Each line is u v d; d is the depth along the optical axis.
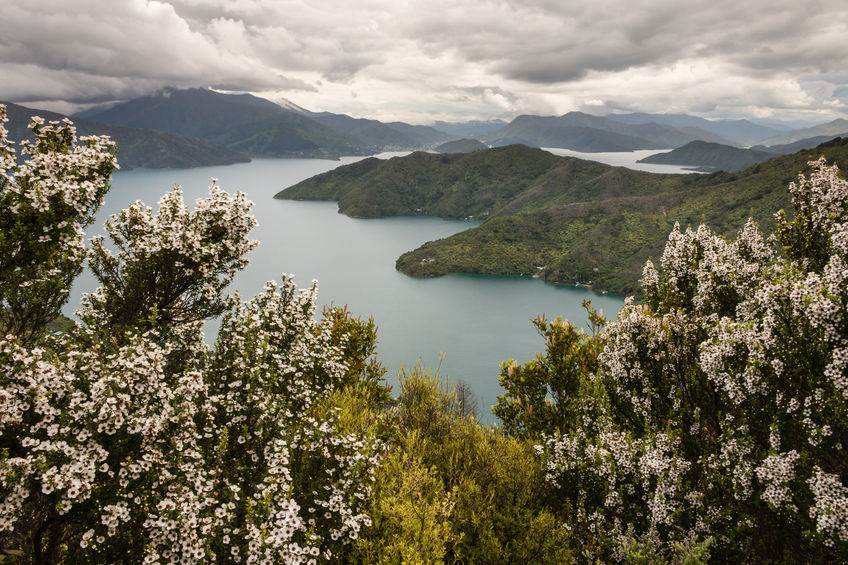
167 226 8.09
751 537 5.95
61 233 6.19
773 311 5.73
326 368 8.85
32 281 6.23
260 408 5.59
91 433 4.36
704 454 6.91
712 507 5.95
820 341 5.17
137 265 8.07
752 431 6.25
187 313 8.53
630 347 7.92
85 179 6.68
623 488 6.38
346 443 5.70
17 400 4.32
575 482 6.98
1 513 3.86
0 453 4.11
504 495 7.14
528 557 6.03
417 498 6.30
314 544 4.80
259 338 6.46
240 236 8.98
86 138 7.08
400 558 5.08
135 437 4.62
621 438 6.69
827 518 4.63
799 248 7.58
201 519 4.30
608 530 6.31
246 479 5.40
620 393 8.22
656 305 10.47
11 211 5.91
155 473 4.52
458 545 6.10
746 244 8.84
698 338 7.71
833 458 5.21
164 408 4.75
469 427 8.80
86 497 4.04
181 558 4.20
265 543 4.19
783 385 5.55
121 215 8.41
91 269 7.98
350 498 5.34
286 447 5.41
